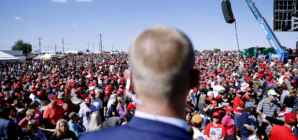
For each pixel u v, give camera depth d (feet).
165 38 2.06
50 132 16.52
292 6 64.34
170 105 2.08
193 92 22.62
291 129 12.41
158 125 1.98
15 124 14.37
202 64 68.80
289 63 55.93
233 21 43.21
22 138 13.64
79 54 269.44
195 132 13.50
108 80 33.06
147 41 2.07
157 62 1.99
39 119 17.37
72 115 15.65
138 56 2.08
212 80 31.83
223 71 43.98
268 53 92.84
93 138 2.13
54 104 17.71
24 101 20.07
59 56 195.00
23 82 36.86
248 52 102.12
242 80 33.55
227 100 21.16
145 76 2.02
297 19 62.49
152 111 2.06
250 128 15.30
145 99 2.10
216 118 14.85
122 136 1.99
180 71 2.01
